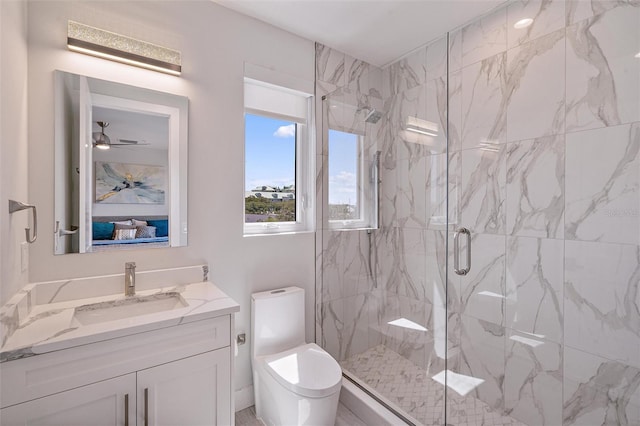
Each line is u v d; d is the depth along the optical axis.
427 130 2.00
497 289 1.81
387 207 2.17
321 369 1.63
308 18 2.00
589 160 1.49
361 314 2.22
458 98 1.99
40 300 1.34
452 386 1.88
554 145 1.60
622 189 1.39
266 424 1.77
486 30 1.88
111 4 1.53
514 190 1.75
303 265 2.23
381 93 2.29
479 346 1.86
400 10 1.92
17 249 1.19
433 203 1.97
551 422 1.61
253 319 1.90
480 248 1.89
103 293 1.48
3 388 0.95
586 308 1.50
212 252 1.83
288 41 2.15
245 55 1.96
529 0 1.70
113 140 1.54
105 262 1.52
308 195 2.35
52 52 1.40
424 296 2.01
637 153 1.35
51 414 1.02
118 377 1.13
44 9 1.38
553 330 1.61
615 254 1.42
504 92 1.80
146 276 1.59
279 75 2.11
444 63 2.01
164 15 1.68
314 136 2.32
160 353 1.22
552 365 1.61
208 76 1.82
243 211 1.95
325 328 2.32
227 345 1.38
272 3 1.85
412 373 2.03
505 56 1.79
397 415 1.75
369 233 2.22
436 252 1.96
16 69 1.19
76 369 1.06
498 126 1.82
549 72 1.62
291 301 1.98
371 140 2.24
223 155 1.87
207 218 1.82
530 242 1.69
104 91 1.52
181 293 1.55
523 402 1.71
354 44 2.32
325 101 2.34
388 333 2.13
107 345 1.11
